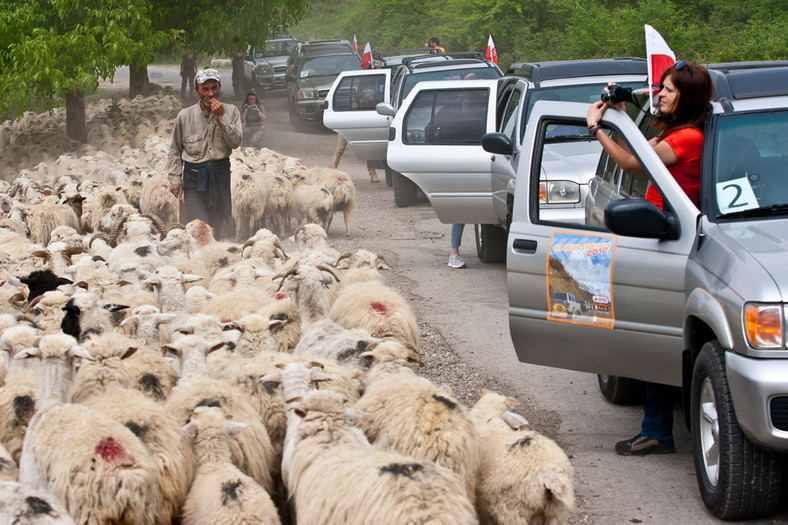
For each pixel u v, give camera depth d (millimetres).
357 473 5395
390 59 32562
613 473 7836
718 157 7508
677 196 7449
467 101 15695
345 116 25359
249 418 7000
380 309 9609
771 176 7371
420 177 15352
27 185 19703
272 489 7066
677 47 31375
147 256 12344
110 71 26734
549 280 8156
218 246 13328
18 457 6801
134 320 8922
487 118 15289
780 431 6285
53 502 5152
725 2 34844
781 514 6980
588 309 7938
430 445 6109
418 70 22766
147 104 35875
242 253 12984
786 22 31156
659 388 8070
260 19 34656
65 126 33625
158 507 5777
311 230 14125
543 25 42375
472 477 6234
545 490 6105
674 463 8031
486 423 7113
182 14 34719
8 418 6965
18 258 12898
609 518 7020
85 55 26281
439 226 19781
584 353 8102
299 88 37000
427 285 14531
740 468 6559
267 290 11461
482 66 23047
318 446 5977
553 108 8641
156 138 26656
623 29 34125
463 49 45000
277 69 48875
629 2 39469
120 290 10812
